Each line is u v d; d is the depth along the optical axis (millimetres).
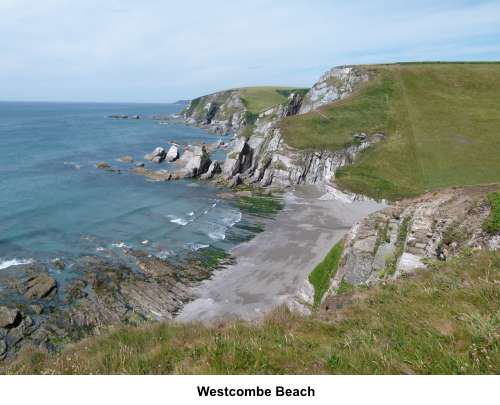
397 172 67750
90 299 30750
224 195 68000
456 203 22312
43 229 46125
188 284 34562
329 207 61781
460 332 7465
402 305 10406
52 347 24781
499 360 6266
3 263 35906
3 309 27016
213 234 47906
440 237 20109
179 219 53438
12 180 70125
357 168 71000
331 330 9859
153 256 39812
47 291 30938
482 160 62625
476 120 76438
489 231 18234
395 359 6922
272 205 63031
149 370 8273
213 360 7871
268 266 38438
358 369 6906
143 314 29516
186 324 13344
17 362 12562
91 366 8984
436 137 74125
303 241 45750
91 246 41750
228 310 30156
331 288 24219
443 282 11688
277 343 8734
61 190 65312
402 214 24891
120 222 50625
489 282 10023
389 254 22219
